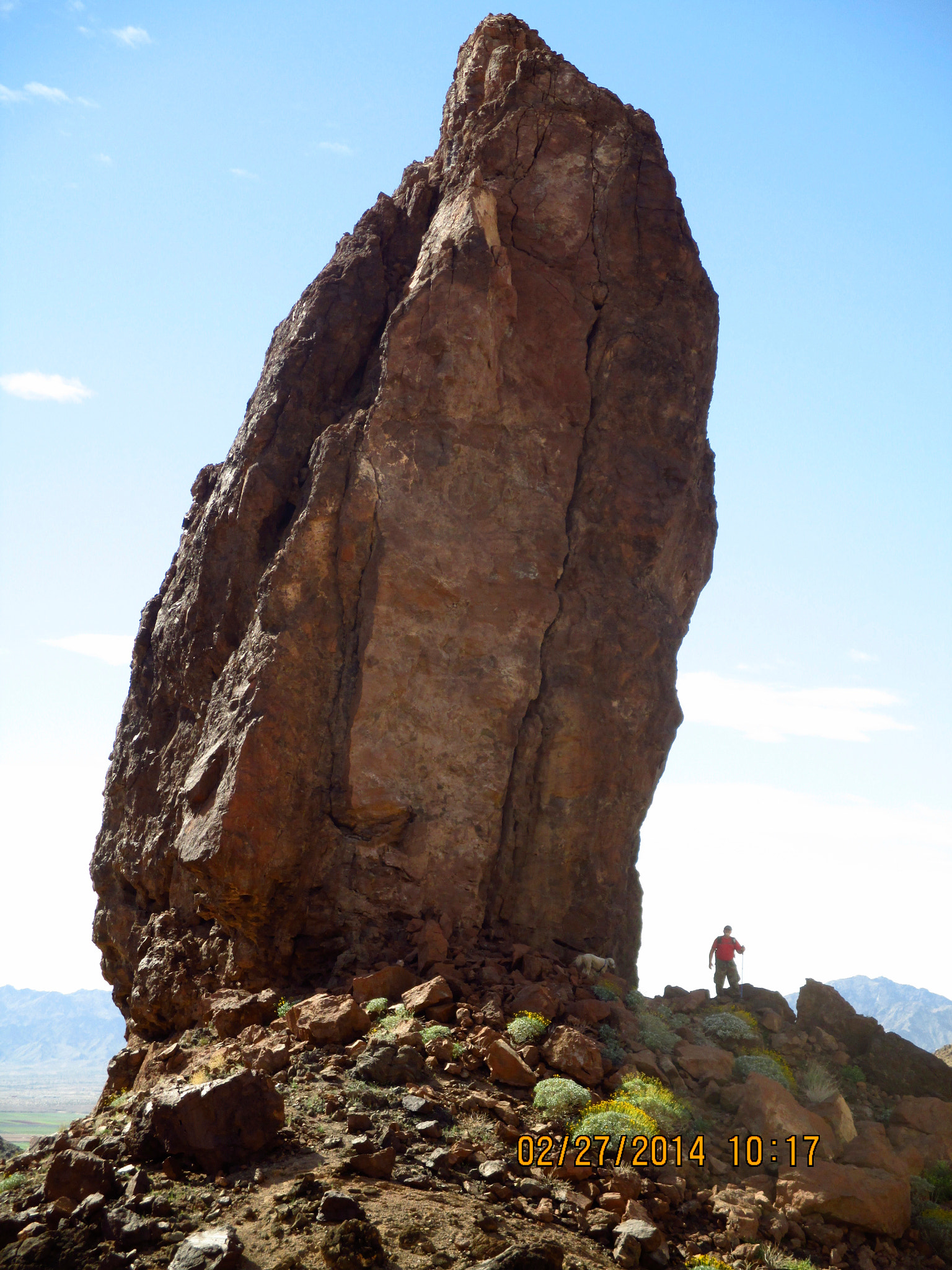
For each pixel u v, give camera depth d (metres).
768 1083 17.47
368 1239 10.53
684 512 25.09
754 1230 14.18
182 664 25.84
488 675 22.53
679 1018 21.09
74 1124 16.91
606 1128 14.64
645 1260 12.38
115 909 26.75
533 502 23.75
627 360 24.89
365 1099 14.53
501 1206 12.62
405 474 23.06
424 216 27.09
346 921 21.08
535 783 22.69
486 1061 16.30
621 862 23.34
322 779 21.75
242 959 21.11
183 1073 16.86
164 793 25.28
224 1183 12.02
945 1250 15.70
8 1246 10.73
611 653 23.34
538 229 25.53
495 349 23.91
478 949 21.25
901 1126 19.67
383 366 23.81
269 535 24.53
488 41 28.16
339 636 22.50
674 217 26.06
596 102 26.86
